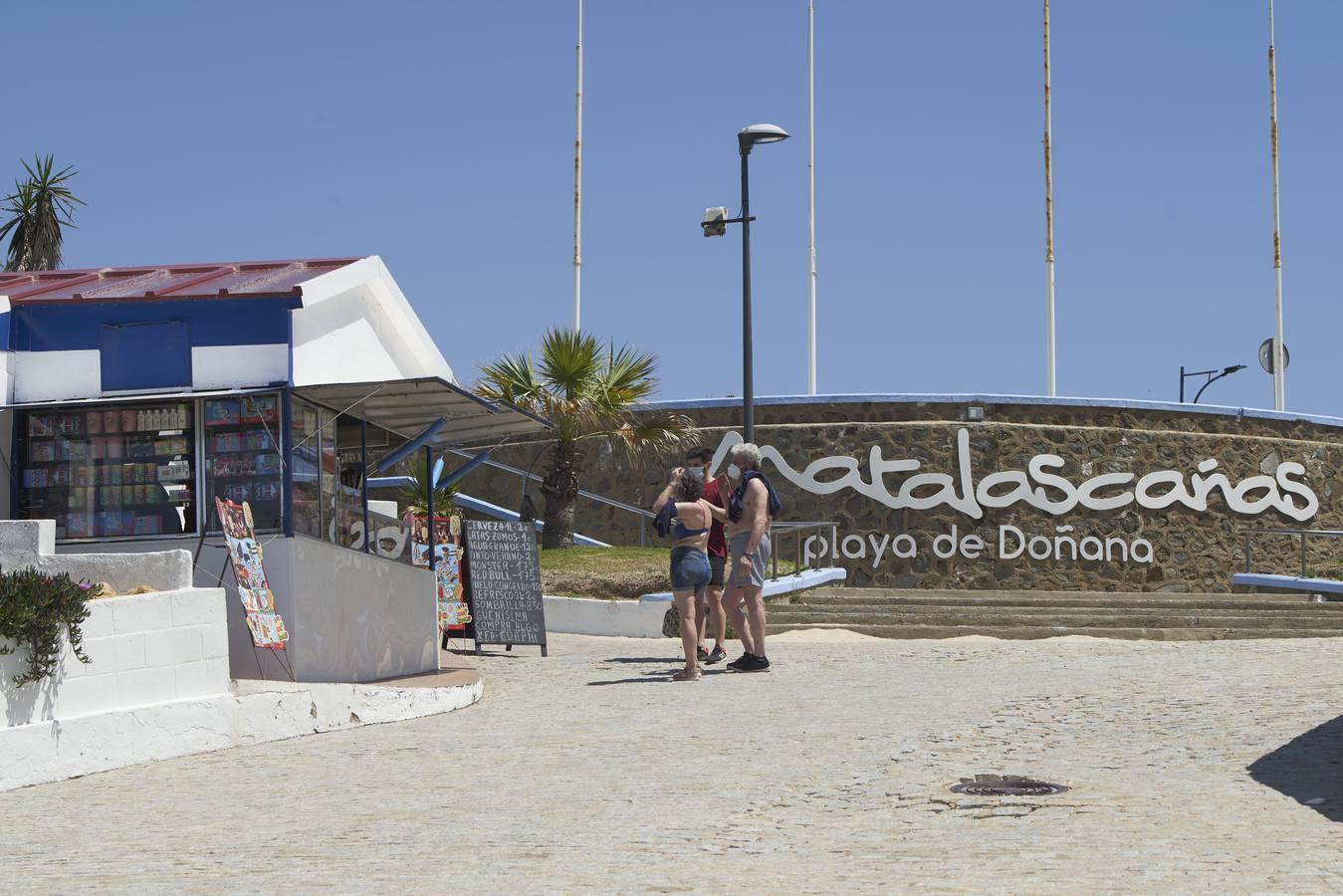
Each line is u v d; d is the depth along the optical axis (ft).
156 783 28.43
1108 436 82.53
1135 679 39.01
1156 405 83.76
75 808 26.04
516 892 18.56
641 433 79.20
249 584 35.76
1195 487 83.25
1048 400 82.64
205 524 39.75
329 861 20.90
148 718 30.83
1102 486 82.07
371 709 36.01
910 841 20.88
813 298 99.14
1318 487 85.66
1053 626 60.80
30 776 28.32
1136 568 82.02
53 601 29.27
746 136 67.46
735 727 32.94
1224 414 84.74
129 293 41.22
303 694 34.27
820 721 33.40
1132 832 20.74
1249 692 35.04
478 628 51.52
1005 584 80.74
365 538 45.75
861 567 80.84
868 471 81.35
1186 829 20.77
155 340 40.75
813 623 61.82
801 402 82.48
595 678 43.93
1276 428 85.87
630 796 25.13
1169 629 59.93
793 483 81.82
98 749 29.71
